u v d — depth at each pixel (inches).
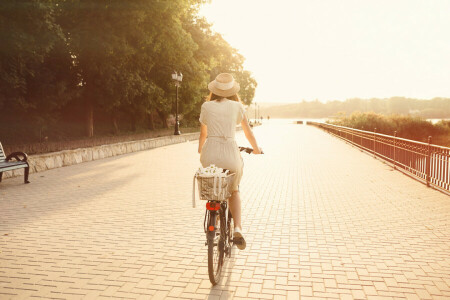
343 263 170.2
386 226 227.9
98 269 164.7
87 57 876.6
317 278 154.9
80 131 1138.0
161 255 181.2
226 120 148.0
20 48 554.3
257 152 160.1
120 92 949.2
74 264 170.2
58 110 1155.9
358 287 146.2
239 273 160.2
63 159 498.0
